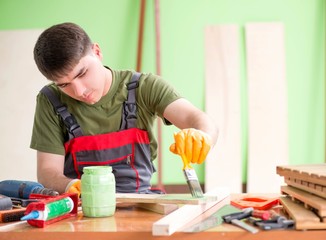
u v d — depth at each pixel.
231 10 3.07
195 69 3.07
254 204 1.31
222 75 3.04
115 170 1.75
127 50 3.09
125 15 3.09
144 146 1.79
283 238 1.01
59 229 1.08
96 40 3.10
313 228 1.02
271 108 3.02
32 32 3.11
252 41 3.04
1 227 1.12
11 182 1.50
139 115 1.80
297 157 3.06
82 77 1.51
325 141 3.05
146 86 1.78
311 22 3.06
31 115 3.12
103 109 1.78
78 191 1.46
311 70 3.06
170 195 1.35
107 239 1.04
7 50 3.11
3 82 3.12
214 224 1.08
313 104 3.06
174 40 3.08
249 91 3.02
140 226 1.09
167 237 1.02
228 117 3.02
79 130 1.76
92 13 3.09
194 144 1.29
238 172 2.99
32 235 1.06
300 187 1.30
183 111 1.67
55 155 1.77
